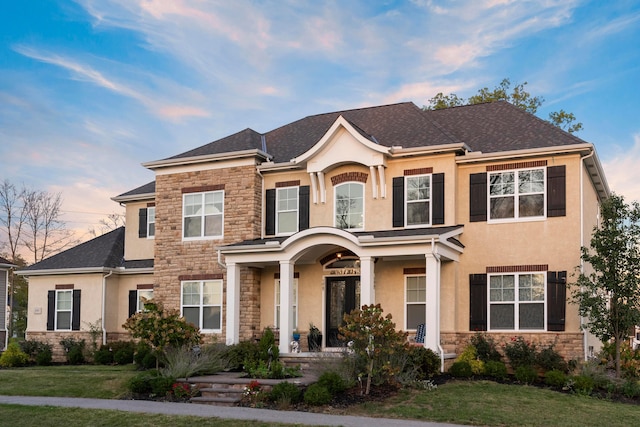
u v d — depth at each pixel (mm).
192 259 26641
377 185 24375
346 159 24438
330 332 24828
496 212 23047
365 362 17938
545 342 21750
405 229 23688
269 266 26078
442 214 23250
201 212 26797
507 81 41688
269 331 23062
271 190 26234
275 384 17750
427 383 18234
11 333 53469
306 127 28953
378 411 15617
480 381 19531
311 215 25328
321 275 25156
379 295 23922
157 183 27750
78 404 17078
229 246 24094
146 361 23406
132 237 31734
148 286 30359
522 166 22828
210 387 18859
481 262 22984
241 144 27344
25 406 16672
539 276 22250
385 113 27812
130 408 16391
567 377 19141
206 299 26219
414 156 23781
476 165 23500
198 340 22516
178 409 16234
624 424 14617
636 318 19406
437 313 20734
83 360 29453
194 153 27766
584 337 21359
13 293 54031
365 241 21469
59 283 31547
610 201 20641
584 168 22938
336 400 16547
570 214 22000
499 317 22578
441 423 14445
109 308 30641
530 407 16016
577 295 20188
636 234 19906
